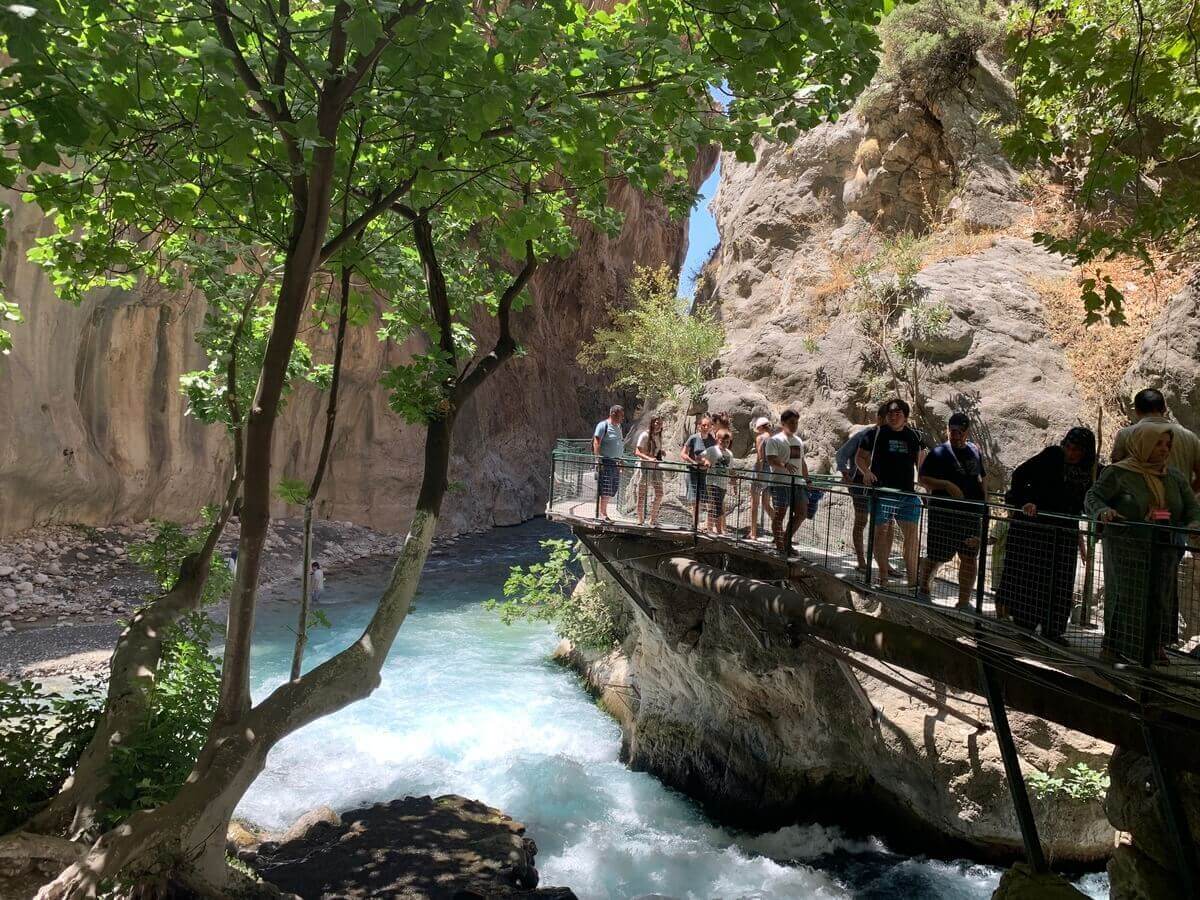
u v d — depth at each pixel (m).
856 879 8.77
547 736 12.77
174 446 21.27
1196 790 5.06
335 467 26.91
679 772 11.37
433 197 7.43
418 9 5.09
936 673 6.88
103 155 5.56
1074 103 6.93
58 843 6.12
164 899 5.77
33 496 18.31
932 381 13.09
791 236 19.48
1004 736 6.34
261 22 5.54
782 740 9.99
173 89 5.39
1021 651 5.87
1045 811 8.12
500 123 6.53
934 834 9.12
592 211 8.54
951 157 16.72
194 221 7.29
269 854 8.47
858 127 18.84
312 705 6.56
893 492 7.23
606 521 11.35
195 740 7.48
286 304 6.00
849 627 7.74
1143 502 5.21
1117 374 11.75
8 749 7.07
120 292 19.73
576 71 5.93
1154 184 14.45
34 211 16.94
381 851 8.49
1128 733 5.45
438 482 7.73
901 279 14.23
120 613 16.58
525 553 27.38
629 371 21.50
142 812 5.85
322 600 19.77
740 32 5.31
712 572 9.72
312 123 4.95
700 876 8.97
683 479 14.34
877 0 5.71
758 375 15.80
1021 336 12.91
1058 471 6.05
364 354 26.22
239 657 6.43
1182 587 5.76
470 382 7.99
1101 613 7.13
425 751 12.02
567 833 9.84
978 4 16.94
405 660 16.06
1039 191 15.51
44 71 3.96
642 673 12.06
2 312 8.33
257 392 6.16
